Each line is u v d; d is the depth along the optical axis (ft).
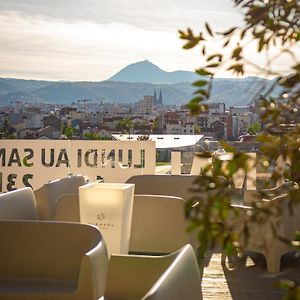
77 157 28.53
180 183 22.66
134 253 18.49
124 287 10.22
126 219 16.37
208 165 3.74
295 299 3.26
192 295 9.19
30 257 12.57
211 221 3.51
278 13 3.87
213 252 19.72
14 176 28.94
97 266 11.31
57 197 20.30
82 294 11.17
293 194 3.76
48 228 12.55
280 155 3.74
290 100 3.68
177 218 18.11
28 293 11.47
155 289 7.36
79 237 12.41
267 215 3.84
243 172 3.72
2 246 12.66
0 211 16.38
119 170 28.25
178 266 8.71
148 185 22.88
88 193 16.14
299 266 17.88
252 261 18.57
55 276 12.43
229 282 16.16
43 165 28.73
